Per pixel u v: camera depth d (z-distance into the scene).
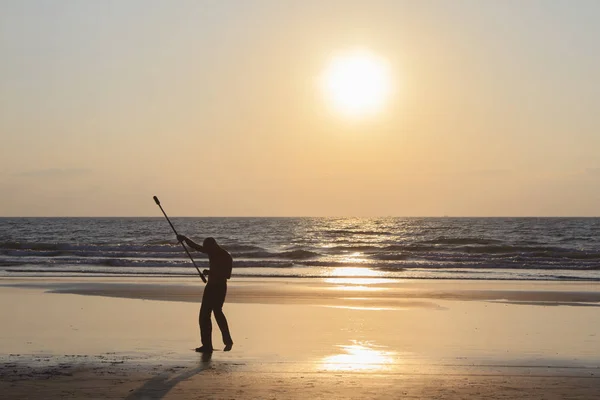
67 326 11.98
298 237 74.38
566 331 11.81
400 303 16.17
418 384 7.34
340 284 21.31
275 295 17.75
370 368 8.26
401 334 11.33
